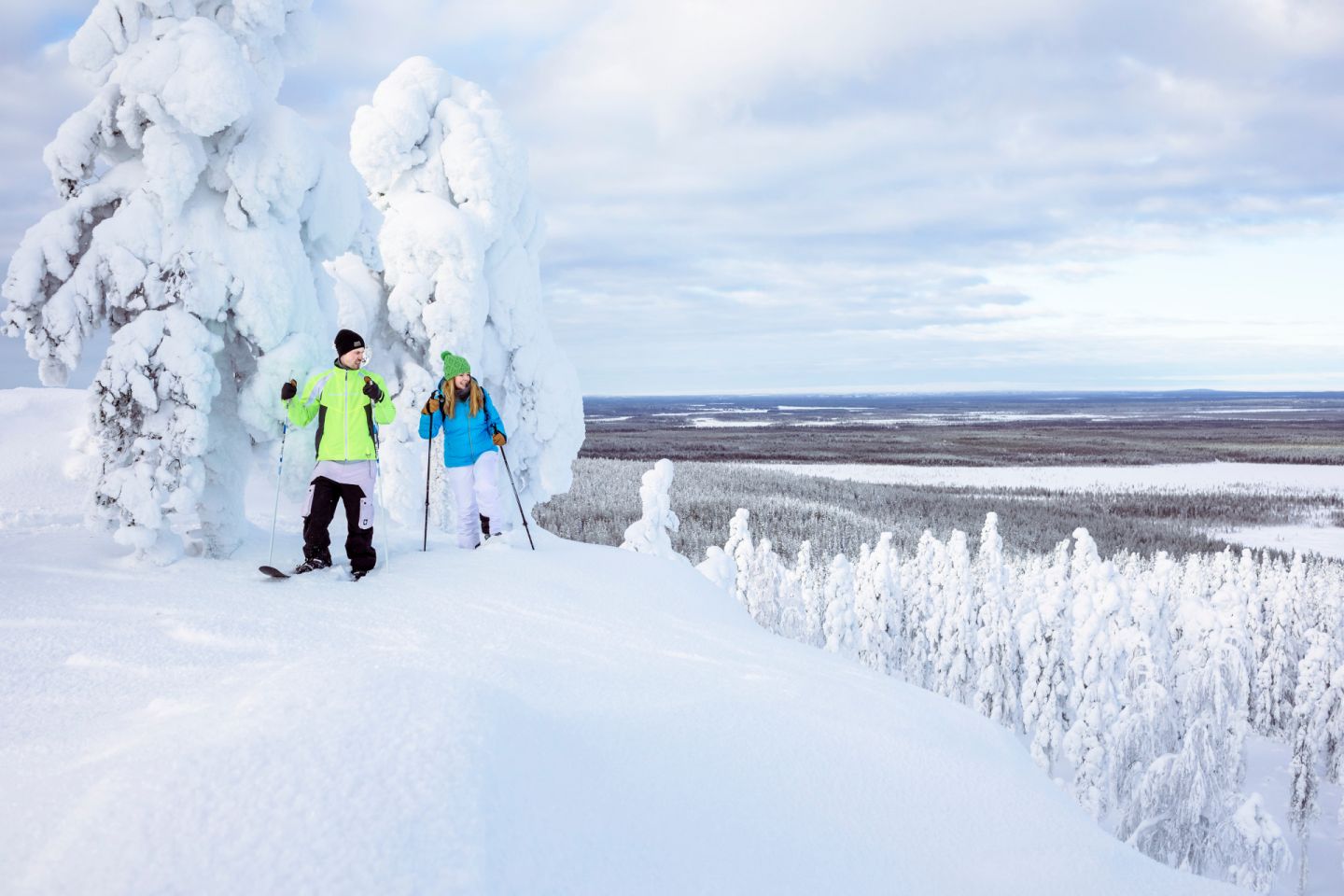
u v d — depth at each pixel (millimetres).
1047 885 2852
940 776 3582
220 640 4316
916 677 38125
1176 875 3111
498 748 2482
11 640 4148
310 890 1754
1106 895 2842
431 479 11328
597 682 4039
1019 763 4176
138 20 6266
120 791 2016
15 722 3184
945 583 36500
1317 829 30000
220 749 2189
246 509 11430
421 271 11125
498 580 5914
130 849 1821
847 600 33062
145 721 3029
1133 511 123688
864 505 115312
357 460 6012
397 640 4504
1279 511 127688
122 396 5719
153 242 5895
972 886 2801
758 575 33031
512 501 12273
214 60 5930
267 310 6297
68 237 5906
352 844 1894
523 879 1995
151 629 4453
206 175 6324
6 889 1731
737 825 2822
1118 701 25609
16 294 5734
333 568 5922
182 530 7324
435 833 1984
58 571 5500
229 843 1866
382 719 2436
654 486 15172
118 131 6176
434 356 11047
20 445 13289
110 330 6074
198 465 6012
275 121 6441
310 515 5922
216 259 6129
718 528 88750
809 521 94750
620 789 2795
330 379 6082
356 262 11391
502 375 12336
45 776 2523
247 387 6363
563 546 7711
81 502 10836
